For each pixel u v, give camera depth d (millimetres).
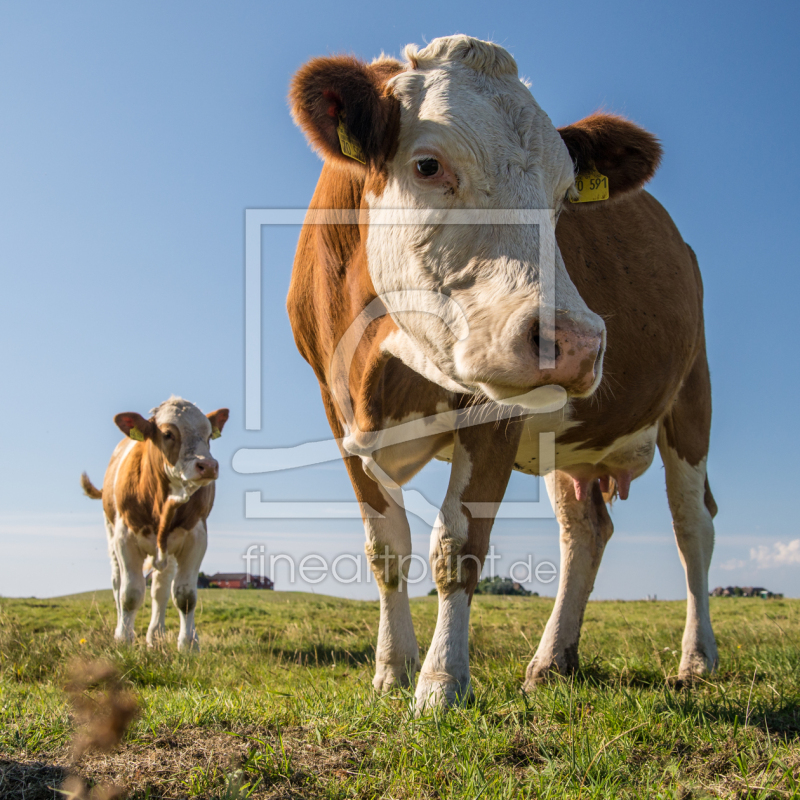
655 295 5090
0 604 12297
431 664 3443
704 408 5699
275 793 2432
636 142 4047
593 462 5219
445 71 3449
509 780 2443
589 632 8195
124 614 8531
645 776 2592
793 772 2578
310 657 6984
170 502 8391
